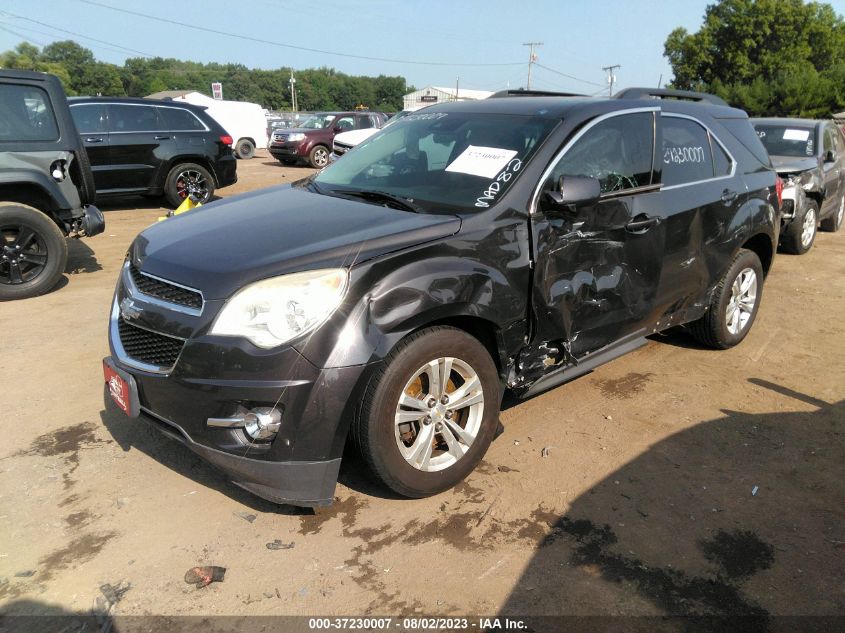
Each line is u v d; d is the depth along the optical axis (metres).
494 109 3.89
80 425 3.65
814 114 39.47
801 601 2.51
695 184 4.27
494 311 3.03
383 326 2.66
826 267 8.05
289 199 3.62
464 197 3.29
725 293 4.72
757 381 4.54
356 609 2.41
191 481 3.17
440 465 3.03
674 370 4.70
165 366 2.76
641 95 4.36
